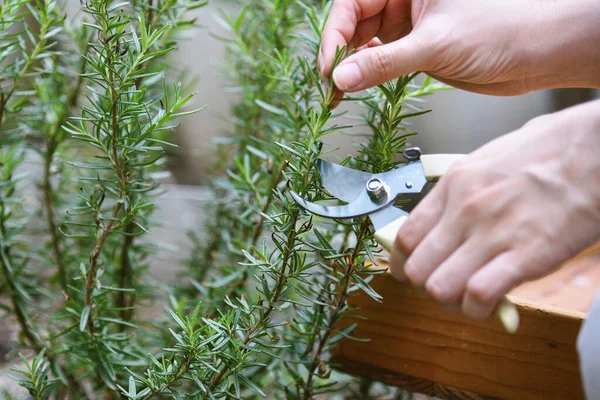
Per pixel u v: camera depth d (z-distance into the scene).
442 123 1.29
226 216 0.93
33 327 0.82
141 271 0.89
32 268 0.88
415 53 0.72
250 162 0.91
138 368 0.81
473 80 0.76
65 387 0.84
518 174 0.62
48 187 0.86
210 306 0.83
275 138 0.87
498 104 1.26
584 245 0.62
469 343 0.76
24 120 0.83
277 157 0.81
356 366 0.80
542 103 1.25
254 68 0.91
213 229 0.95
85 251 0.87
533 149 0.62
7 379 0.90
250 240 0.84
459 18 0.74
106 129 0.70
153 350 0.87
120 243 0.88
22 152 0.83
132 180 0.77
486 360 0.76
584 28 0.75
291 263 0.69
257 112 0.92
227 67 0.96
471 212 0.63
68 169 0.90
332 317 0.74
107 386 0.80
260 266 0.71
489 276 0.62
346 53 0.75
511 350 0.75
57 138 0.84
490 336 0.75
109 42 0.70
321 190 0.70
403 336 0.78
